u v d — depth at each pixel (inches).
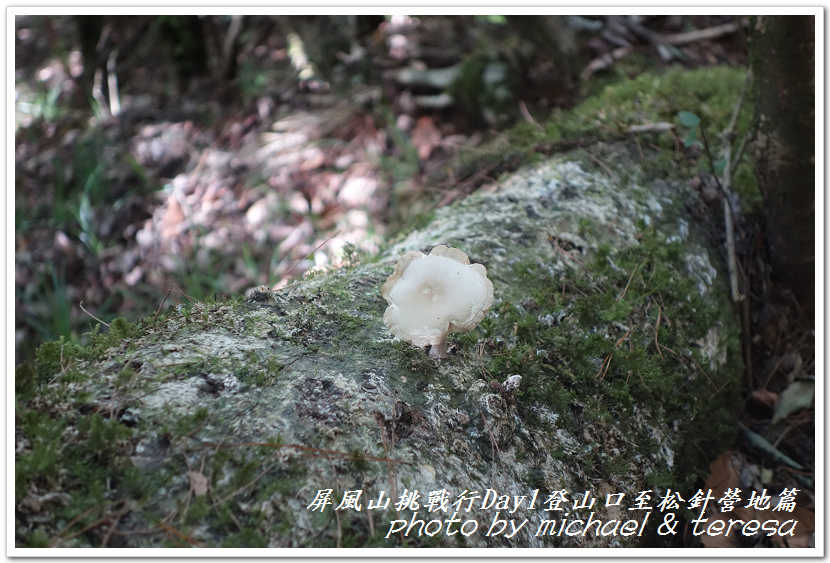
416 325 75.0
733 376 113.7
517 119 205.3
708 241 126.3
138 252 205.2
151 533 58.3
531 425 83.7
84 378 69.3
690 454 102.3
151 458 63.0
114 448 62.4
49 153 245.3
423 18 252.8
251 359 75.7
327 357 79.4
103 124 256.5
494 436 77.6
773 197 121.0
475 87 209.8
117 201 222.8
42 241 215.3
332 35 257.9
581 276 105.8
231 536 59.7
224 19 278.1
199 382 71.3
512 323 93.0
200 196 214.1
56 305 191.9
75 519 57.7
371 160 210.2
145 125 253.6
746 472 109.7
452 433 75.8
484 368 84.8
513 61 208.2
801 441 115.0
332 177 207.3
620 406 91.7
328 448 67.5
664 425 97.0
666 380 98.6
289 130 230.7
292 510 62.4
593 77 205.3
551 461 82.0
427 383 79.7
